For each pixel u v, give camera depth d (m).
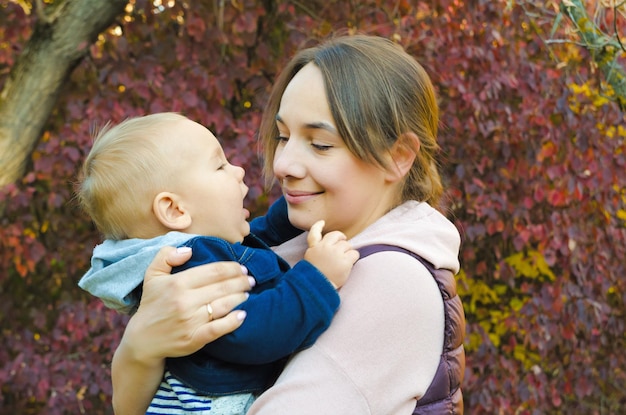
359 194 1.46
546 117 3.71
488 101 3.69
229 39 3.67
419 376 1.35
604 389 4.31
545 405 4.04
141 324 1.35
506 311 4.03
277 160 1.46
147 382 1.41
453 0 3.71
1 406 3.97
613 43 3.18
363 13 3.79
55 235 3.92
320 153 1.44
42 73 3.45
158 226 1.50
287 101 1.46
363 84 1.43
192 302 1.33
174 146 1.51
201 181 1.51
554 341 3.95
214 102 3.61
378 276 1.36
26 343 3.82
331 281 1.35
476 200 3.72
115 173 1.50
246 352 1.34
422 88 1.54
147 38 3.69
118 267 1.44
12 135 3.46
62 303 3.83
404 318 1.34
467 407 3.96
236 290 1.37
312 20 3.73
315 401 1.28
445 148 3.68
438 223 1.55
